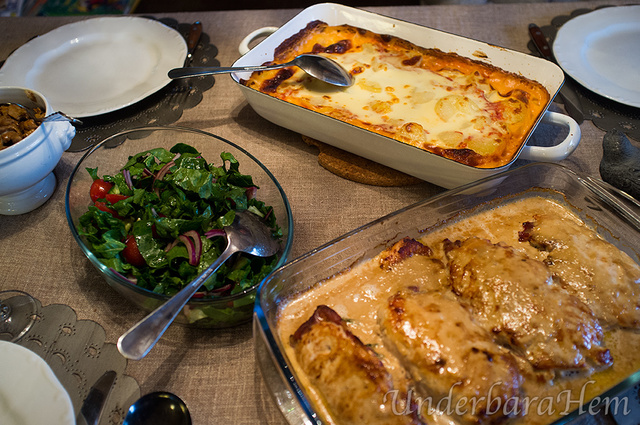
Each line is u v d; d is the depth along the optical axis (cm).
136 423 46
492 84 72
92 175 57
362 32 78
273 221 56
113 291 56
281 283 49
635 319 50
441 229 57
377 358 45
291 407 43
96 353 52
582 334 47
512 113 66
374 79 72
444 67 74
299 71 73
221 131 73
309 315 51
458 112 66
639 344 50
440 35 75
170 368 51
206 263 50
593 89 74
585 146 70
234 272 51
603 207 58
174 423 47
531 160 65
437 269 53
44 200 64
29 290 56
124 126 73
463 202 57
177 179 53
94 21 86
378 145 62
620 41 83
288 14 92
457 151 60
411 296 48
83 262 59
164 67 79
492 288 49
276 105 66
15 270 58
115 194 56
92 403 48
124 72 79
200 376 51
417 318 46
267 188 59
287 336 49
